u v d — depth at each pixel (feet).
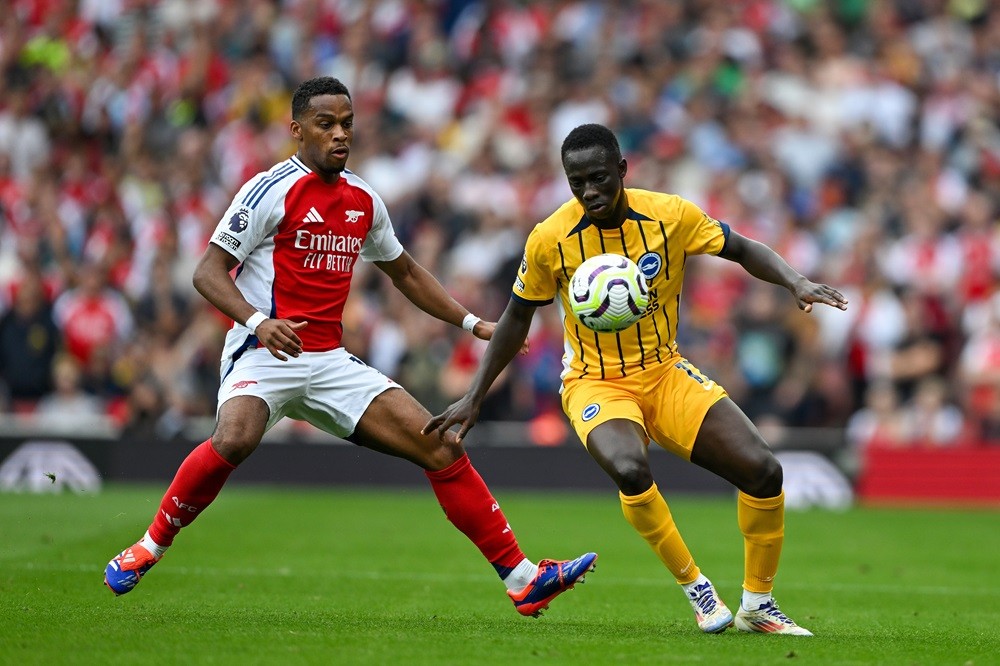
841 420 169.37
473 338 171.53
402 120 222.69
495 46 230.89
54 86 229.04
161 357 172.55
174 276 190.70
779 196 197.98
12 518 128.26
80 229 207.72
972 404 166.81
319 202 74.28
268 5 241.35
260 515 138.31
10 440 162.71
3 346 173.47
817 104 216.95
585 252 73.46
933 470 159.02
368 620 74.84
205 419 168.96
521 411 168.25
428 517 138.51
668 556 71.31
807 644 68.33
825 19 228.84
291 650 62.49
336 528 128.16
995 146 211.00
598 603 86.63
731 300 178.60
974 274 181.78
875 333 174.29
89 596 81.61
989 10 232.94
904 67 221.25
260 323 70.54
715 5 230.48
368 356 174.91
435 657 61.57
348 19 238.89
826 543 125.18
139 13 243.19
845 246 188.44
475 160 207.41
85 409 171.42
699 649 65.57
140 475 162.71
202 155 212.84
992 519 145.28
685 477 161.79
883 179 199.62
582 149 69.82
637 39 226.99
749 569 73.00
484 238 191.93
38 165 220.84
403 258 79.82
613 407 73.20
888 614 84.07
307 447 166.50
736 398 167.53
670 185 201.36
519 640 67.56
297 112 74.49
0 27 240.12
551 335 169.99
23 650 61.41
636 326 74.23
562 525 134.21
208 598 82.99
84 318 176.04
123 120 225.35
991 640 71.87
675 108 215.92
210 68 228.43
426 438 74.79
